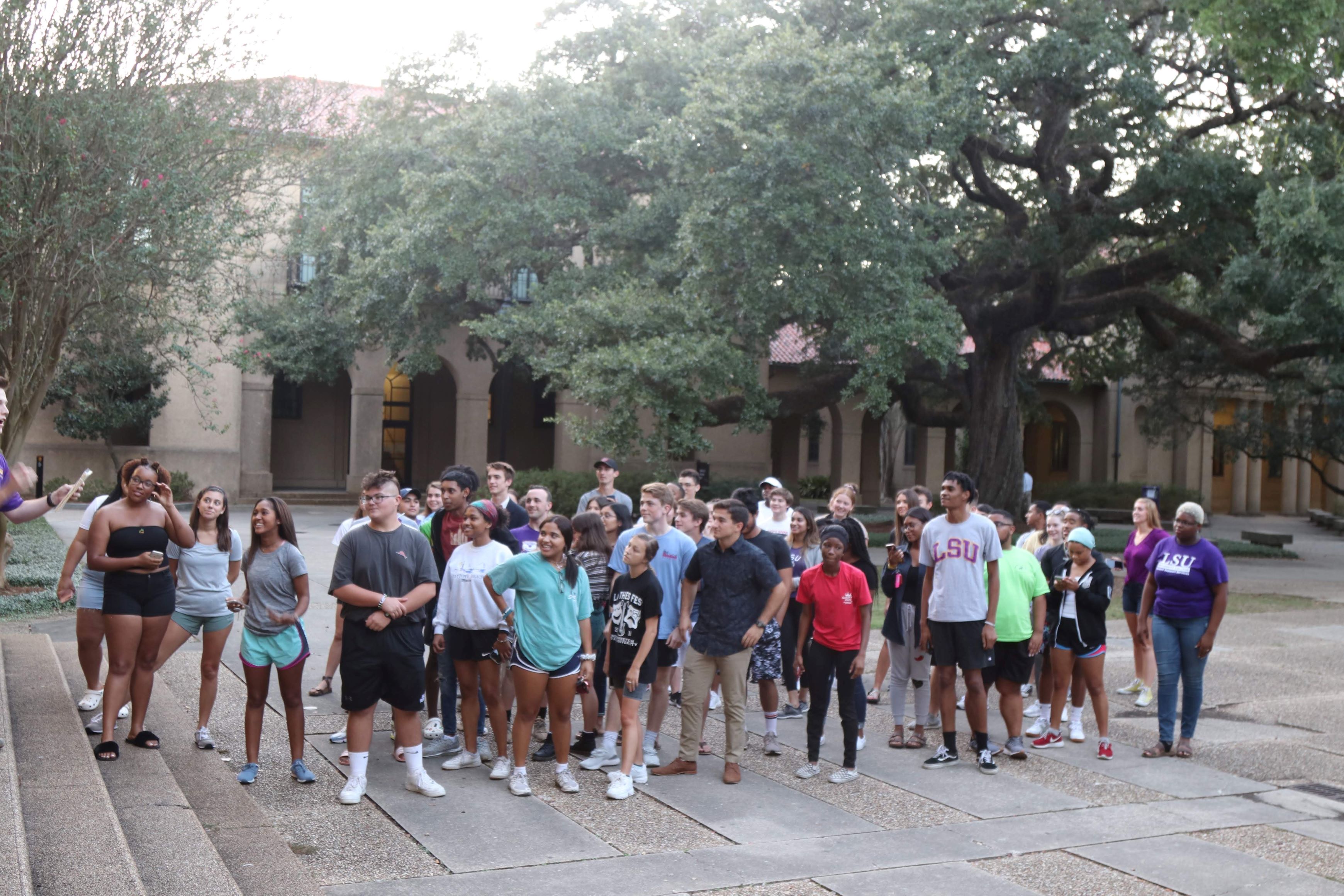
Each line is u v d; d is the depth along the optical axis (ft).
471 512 22.59
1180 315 75.41
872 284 59.88
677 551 24.45
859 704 25.90
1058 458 145.48
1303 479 150.71
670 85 71.97
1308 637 45.09
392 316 84.28
